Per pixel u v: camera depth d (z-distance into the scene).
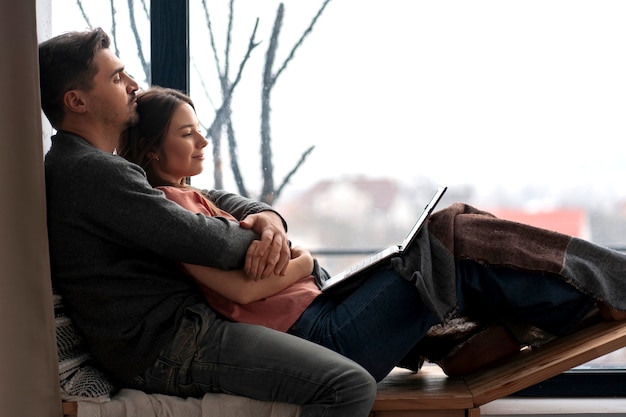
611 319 1.63
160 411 1.46
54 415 1.45
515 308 1.64
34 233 1.46
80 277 1.49
